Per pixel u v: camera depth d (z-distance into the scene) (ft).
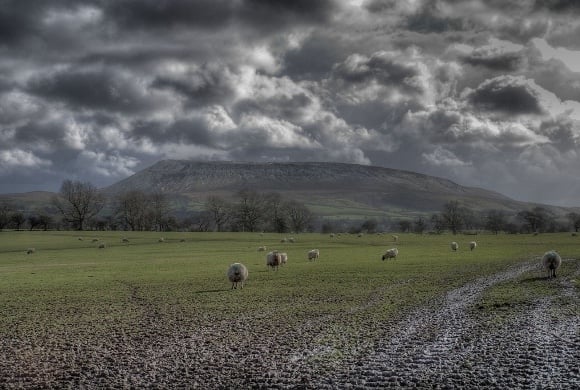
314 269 193.47
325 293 127.95
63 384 60.95
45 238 489.26
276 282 155.12
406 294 121.60
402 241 416.26
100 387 59.47
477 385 55.21
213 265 227.81
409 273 169.27
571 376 56.44
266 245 394.32
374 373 61.05
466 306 101.81
